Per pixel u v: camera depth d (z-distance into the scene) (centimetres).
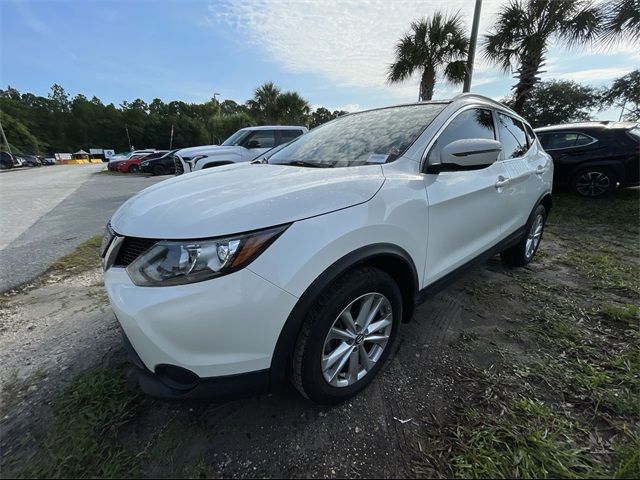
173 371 134
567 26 758
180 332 126
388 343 183
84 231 529
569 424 153
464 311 255
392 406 166
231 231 128
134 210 163
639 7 568
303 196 145
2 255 407
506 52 875
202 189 170
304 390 152
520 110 916
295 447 145
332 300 146
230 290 126
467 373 188
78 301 285
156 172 2066
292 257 133
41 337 230
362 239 152
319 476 134
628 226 488
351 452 143
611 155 595
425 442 147
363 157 207
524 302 269
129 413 162
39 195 1020
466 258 233
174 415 161
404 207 172
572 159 631
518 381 181
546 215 369
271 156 276
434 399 170
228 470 136
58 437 150
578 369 190
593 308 258
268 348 136
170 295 126
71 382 183
